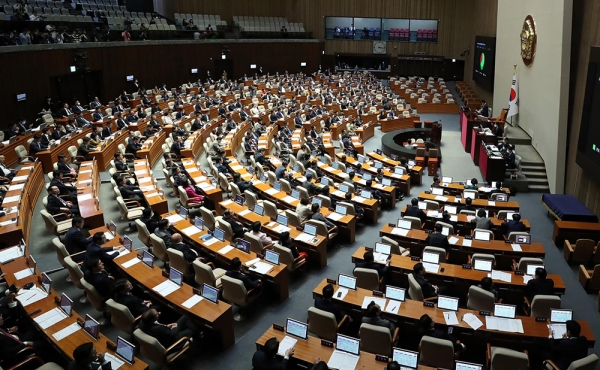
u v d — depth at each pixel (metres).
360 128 27.88
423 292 9.25
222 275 10.11
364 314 8.70
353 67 49.69
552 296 8.51
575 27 16.33
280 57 44.97
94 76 28.48
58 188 13.77
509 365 6.98
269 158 20.89
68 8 30.23
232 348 8.82
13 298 8.55
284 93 37.84
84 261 9.19
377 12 47.28
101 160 18.58
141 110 25.89
